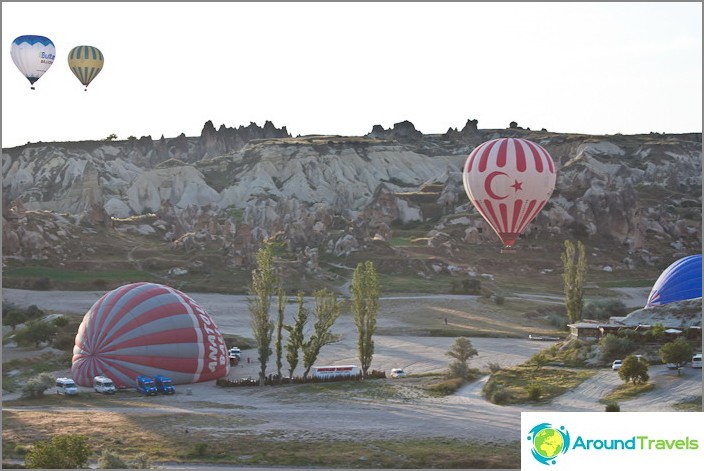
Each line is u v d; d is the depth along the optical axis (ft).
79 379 291.99
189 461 185.37
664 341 282.97
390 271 588.91
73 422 220.43
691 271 339.77
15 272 517.55
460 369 293.23
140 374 288.10
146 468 170.19
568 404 241.76
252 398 269.85
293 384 292.61
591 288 572.92
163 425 218.18
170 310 301.43
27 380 299.99
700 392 235.61
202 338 302.04
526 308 487.61
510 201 320.29
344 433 210.59
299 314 298.56
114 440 201.36
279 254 604.49
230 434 208.54
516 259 638.12
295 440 203.00
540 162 319.06
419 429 215.10
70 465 167.22
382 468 180.65
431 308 473.67
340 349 367.86
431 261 602.03
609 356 281.33
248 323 433.07
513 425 219.20
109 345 290.56
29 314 408.87
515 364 321.11
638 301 540.11
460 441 202.28
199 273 545.44
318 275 556.51
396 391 273.75
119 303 299.58
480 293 528.22
